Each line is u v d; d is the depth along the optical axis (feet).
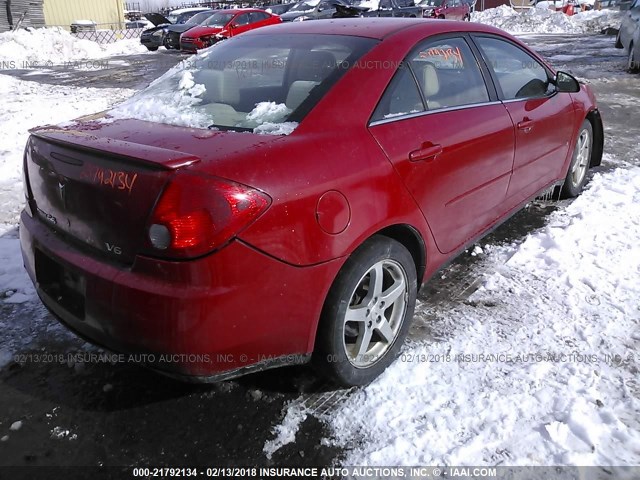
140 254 6.51
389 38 9.28
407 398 8.13
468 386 8.31
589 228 13.52
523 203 12.73
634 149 20.59
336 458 7.18
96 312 6.93
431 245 9.36
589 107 15.10
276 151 6.94
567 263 11.93
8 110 28.45
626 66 41.32
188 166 6.39
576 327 9.71
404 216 8.38
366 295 8.17
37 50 64.44
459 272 11.84
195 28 61.36
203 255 6.20
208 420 7.85
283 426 7.70
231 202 6.24
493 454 7.13
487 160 10.37
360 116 8.14
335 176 7.27
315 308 7.26
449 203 9.56
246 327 6.65
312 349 7.54
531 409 7.82
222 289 6.32
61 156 7.43
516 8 105.91
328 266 7.20
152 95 9.50
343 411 7.95
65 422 7.84
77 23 89.35
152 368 6.91
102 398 8.30
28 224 8.48
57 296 7.79
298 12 69.62
